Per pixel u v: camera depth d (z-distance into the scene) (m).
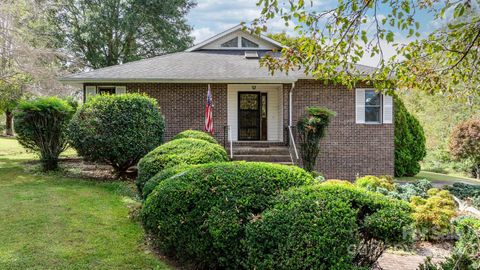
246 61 14.62
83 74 12.65
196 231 4.04
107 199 7.43
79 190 8.20
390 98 12.95
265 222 3.47
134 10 25.11
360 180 8.55
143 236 5.28
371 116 13.07
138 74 12.59
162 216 4.45
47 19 21.05
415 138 14.12
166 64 14.05
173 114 12.83
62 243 4.87
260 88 14.57
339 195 3.54
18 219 5.84
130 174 10.52
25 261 4.24
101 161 9.81
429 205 6.32
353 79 4.43
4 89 15.48
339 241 3.10
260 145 12.79
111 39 26.00
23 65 14.82
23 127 10.62
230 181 4.20
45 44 17.47
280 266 3.21
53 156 10.98
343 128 12.99
